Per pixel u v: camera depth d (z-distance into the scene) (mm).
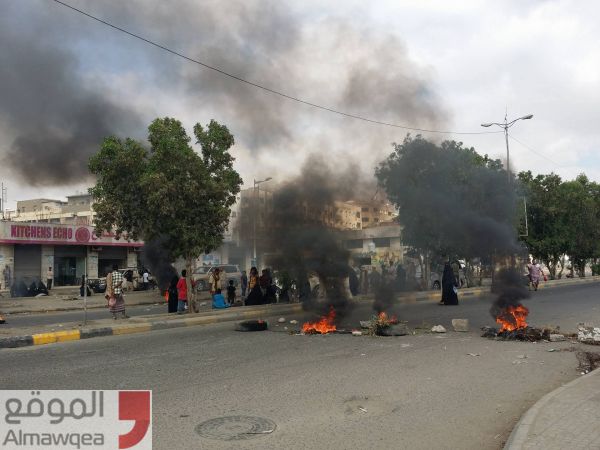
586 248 39781
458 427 5102
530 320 13648
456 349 9500
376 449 4484
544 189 36219
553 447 4172
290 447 4504
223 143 16984
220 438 4723
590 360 8336
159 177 14961
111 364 8391
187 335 12297
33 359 9039
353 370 7684
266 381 6992
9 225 33156
